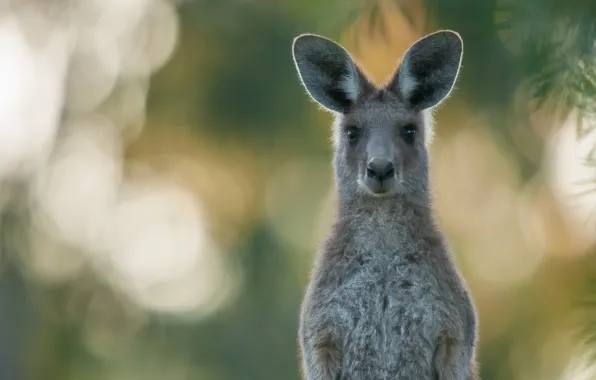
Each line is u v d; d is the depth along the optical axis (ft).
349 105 32.78
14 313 65.77
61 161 66.85
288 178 67.21
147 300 71.26
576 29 26.30
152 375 71.10
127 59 65.46
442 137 54.60
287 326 68.80
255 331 69.72
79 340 68.18
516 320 57.67
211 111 64.54
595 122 25.70
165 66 64.85
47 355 67.36
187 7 64.39
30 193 66.49
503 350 57.82
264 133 64.64
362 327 30.83
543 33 26.68
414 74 32.55
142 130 66.03
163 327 70.74
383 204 31.48
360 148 31.99
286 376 68.39
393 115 32.19
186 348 70.74
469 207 59.00
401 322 30.78
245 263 70.03
